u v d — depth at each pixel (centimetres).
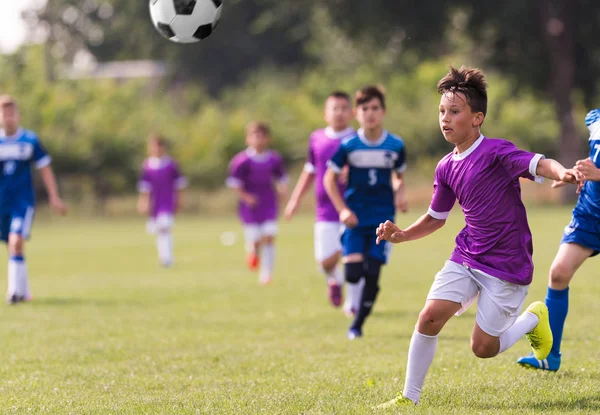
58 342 2094
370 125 2120
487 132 10706
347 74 12738
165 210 4519
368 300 2105
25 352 1955
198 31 1750
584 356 1733
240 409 1302
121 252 5469
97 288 3412
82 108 10494
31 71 10456
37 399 1439
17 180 2955
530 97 10788
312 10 10112
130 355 1895
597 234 1521
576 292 2862
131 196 10050
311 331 2234
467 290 1305
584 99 10250
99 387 1544
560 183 1541
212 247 5753
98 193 9944
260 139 3734
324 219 2602
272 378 1597
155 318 2523
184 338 2138
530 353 1736
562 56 9450
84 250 5669
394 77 11462
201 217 9844
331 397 1391
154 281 3669
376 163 2136
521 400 1339
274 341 2075
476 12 9344
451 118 1280
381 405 1310
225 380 1589
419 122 10462
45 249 5819
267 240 3578
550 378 1515
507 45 9775
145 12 14662
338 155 2128
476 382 1492
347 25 9450
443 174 1334
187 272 4091
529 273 1296
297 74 14662
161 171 4509
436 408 1283
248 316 2550
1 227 2992
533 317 1428
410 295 2962
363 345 1986
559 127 10081
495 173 1280
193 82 15562
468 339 2023
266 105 11106
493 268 1286
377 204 2152
